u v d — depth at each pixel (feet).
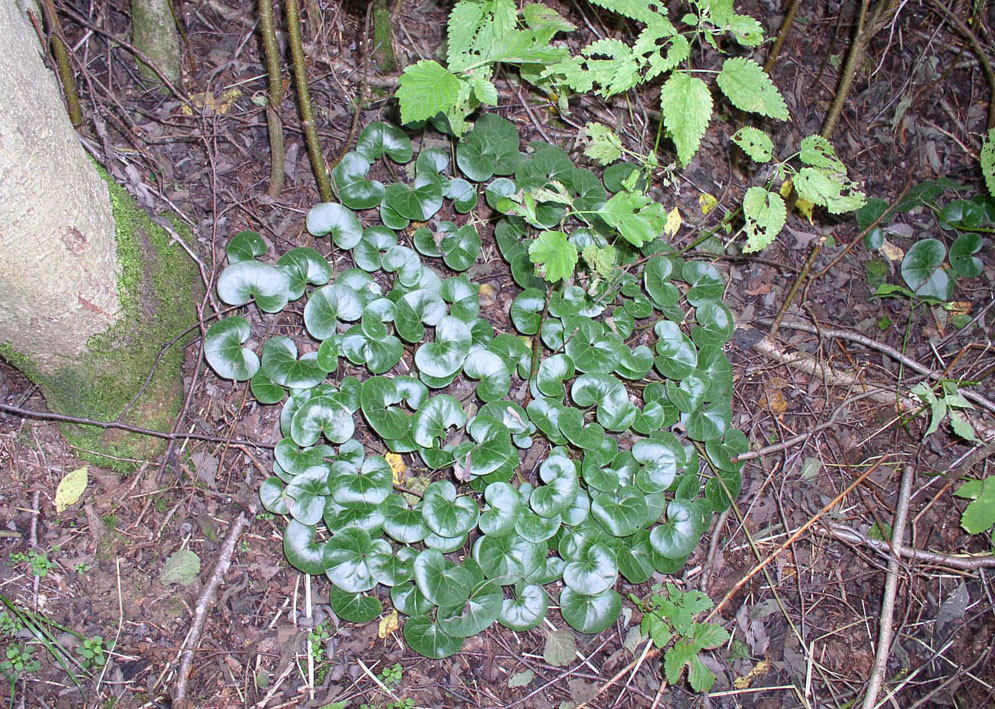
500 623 8.23
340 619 7.98
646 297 9.53
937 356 10.84
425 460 8.08
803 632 8.95
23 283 6.14
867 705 8.36
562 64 7.10
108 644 7.50
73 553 7.77
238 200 9.52
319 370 8.30
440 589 7.64
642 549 8.34
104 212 6.92
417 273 8.92
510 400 8.77
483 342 8.82
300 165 9.95
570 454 8.81
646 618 8.02
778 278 10.97
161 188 8.99
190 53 9.89
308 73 10.60
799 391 10.36
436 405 8.16
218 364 8.12
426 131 10.07
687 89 6.70
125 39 10.03
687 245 10.67
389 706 7.64
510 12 6.71
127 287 7.37
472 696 7.85
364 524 7.76
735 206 11.05
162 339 8.04
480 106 10.48
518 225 9.41
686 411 8.82
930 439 10.31
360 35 10.84
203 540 8.06
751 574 8.72
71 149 6.20
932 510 10.07
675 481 8.71
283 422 8.13
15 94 5.35
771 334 10.45
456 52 6.75
